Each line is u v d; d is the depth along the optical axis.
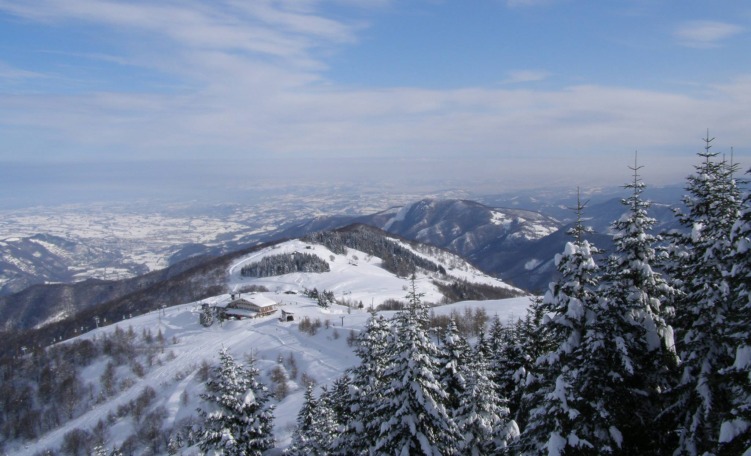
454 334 27.88
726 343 17.09
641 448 18.36
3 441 98.38
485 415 23.56
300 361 109.88
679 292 19.62
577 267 18.08
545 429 17.88
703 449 17.14
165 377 113.81
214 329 146.12
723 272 16.61
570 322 18.06
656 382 18.52
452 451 22.28
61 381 114.25
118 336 138.12
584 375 17.41
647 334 17.98
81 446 90.00
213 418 28.61
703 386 17.19
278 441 62.47
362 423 26.55
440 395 22.08
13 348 176.12
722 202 18.61
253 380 31.14
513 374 29.73
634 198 18.64
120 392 110.19
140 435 88.38
